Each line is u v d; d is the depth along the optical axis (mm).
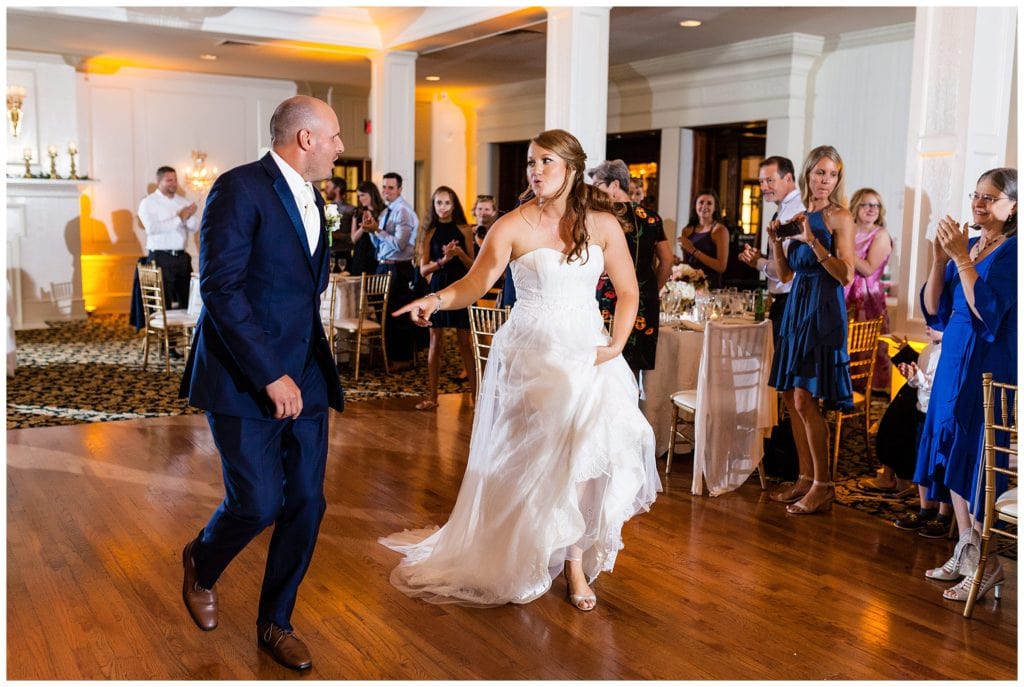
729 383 4512
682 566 3582
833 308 4121
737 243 10164
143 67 11367
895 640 2959
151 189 11727
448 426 5832
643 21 8000
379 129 9227
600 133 6664
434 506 4242
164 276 9297
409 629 2975
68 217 10594
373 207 8289
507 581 3135
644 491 3369
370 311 7887
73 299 10734
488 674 2684
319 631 2949
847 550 3787
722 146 10359
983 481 3244
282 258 2523
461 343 6281
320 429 2686
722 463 4547
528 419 3125
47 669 2660
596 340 3162
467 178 14125
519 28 7816
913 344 4914
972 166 4648
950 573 3432
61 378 7211
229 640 2861
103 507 4125
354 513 4125
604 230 3176
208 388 2518
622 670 2725
